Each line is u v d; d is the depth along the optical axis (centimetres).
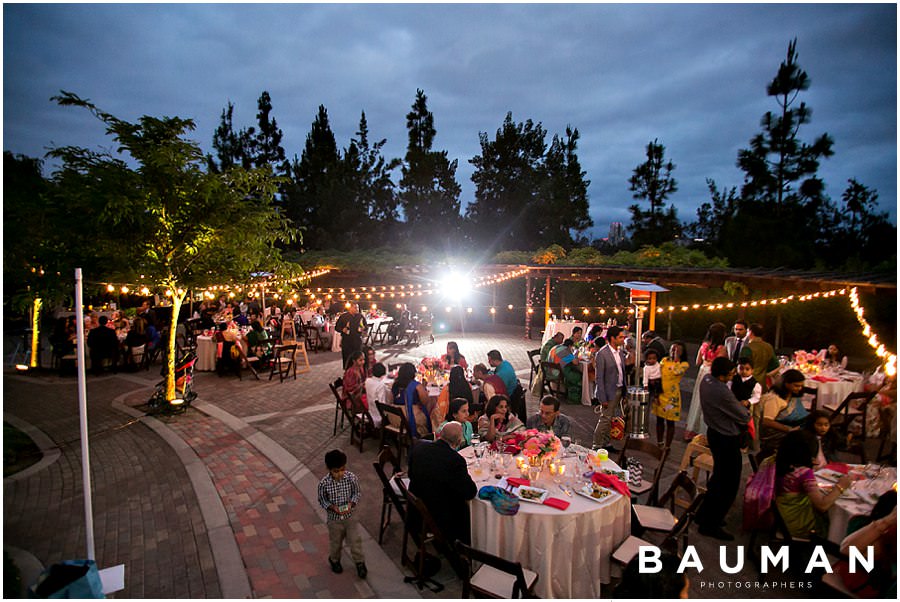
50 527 534
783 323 1531
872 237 1756
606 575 439
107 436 805
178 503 588
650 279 1215
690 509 441
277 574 455
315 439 794
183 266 875
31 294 746
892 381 733
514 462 520
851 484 475
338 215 2898
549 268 1470
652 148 2609
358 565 450
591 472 490
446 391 701
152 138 827
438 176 2888
